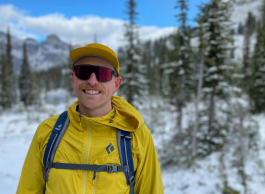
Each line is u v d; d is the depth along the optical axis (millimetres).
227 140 13648
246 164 10398
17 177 9719
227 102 13758
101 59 1742
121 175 1604
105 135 1693
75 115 1695
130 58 15750
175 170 12359
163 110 25328
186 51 15016
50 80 110500
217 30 13211
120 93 16328
